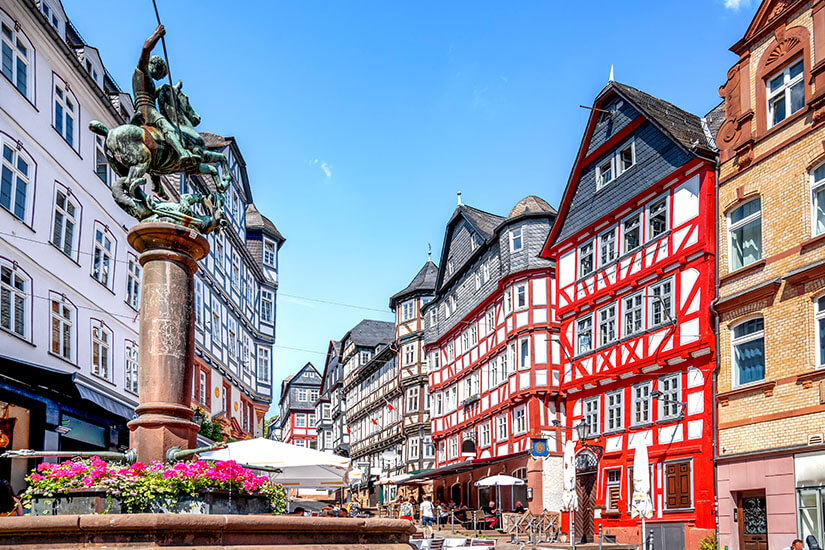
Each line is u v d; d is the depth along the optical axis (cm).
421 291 5325
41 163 2003
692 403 2308
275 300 4712
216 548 715
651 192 2559
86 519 686
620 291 2689
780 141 2072
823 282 1869
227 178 1082
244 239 4166
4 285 1792
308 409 9275
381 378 5978
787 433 1928
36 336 1939
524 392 3388
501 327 3688
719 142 2298
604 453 2697
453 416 4384
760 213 2122
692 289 2334
